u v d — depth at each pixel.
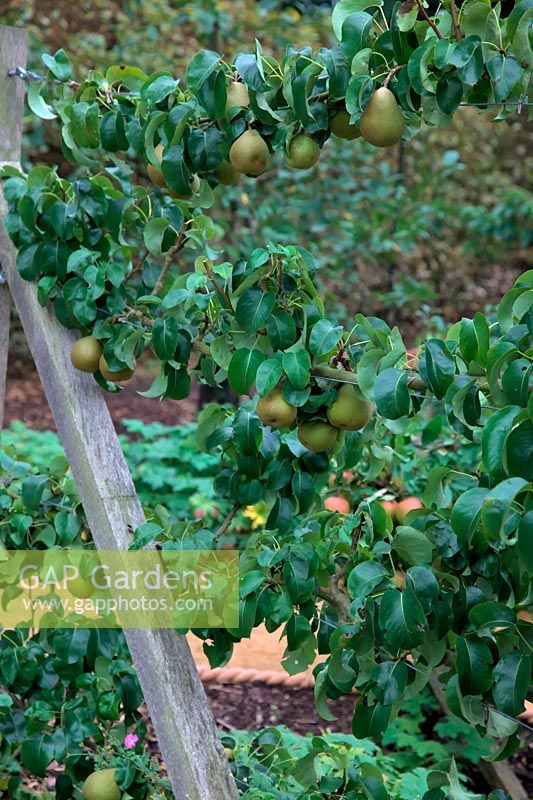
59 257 2.27
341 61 1.77
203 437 2.24
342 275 7.67
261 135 1.92
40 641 2.64
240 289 1.84
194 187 2.08
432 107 1.74
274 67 1.88
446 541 1.84
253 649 4.31
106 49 8.16
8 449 2.94
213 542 2.13
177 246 2.23
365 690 1.91
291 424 1.96
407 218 7.69
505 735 1.75
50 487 2.65
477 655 1.68
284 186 7.03
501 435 1.40
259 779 2.32
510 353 1.50
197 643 4.31
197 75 1.89
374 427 2.09
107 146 2.23
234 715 3.74
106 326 2.19
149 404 7.81
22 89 2.48
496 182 9.47
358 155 7.25
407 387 1.67
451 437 3.64
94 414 2.29
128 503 2.25
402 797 2.72
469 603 1.81
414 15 1.70
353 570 1.81
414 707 3.65
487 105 1.76
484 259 9.33
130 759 2.29
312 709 3.83
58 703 2.56
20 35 2.45
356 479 3.23
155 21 7.50
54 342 2.32
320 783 2.13
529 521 1.37
